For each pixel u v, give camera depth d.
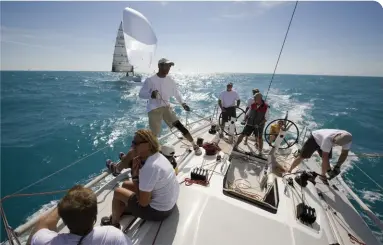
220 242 1.67
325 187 2.83
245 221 1.88
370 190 4.64
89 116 10.59
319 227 1.96
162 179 1.58
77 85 28.47
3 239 3.51
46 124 9.29
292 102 15.69
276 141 3.52
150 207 1.66
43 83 34.03
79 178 5.07
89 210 0.94
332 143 2.79
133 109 12.20
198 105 13.10
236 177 3.05
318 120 10.54
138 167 1.74
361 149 7.63
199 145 3.66
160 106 3.19
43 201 4.30
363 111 13.82
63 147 6.70
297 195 2.45
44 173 5.30
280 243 1.72
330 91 27.48
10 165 5.64
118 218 1.79
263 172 3.06
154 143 1.58
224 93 5.14
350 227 2.20
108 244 1.01
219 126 4.63
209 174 2.66
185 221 1.83
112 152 6.33
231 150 3.60
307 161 3.66
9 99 16.36
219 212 1.95
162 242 1.64
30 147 6.70
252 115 3.88
